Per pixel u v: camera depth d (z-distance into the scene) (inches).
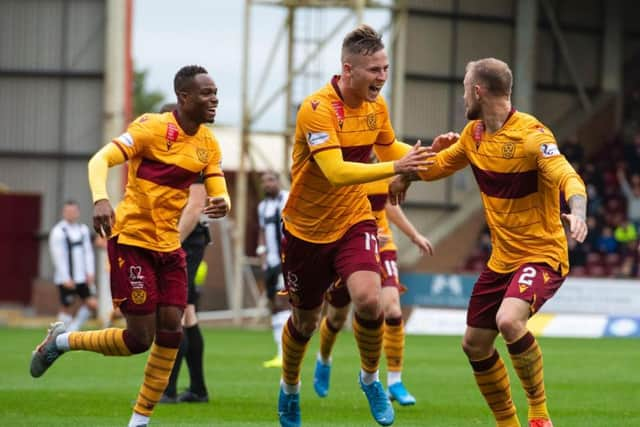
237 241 2140.7
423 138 2263.8
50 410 709.3
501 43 2313.0
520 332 514.6
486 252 2203.5
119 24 2063.2
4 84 2133.4
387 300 753.6
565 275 538.3
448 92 2276.1
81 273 1567.4
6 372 998.4
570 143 2289.6
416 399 805.2
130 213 564.1
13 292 2158.0
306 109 544.1
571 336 1866.4
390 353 761.0
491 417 692.1
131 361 1122.0
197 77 565.9
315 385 781.9
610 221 2213.3
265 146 2477.9
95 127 2124.8
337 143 539.5
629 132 2471.7
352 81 541.3
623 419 693.3
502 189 535.2
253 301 2224.4
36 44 2123.5
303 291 569.6
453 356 1283.2
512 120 534.0
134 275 561.3
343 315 748.6
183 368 1055.0
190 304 752.3
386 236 761.6
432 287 2025.1
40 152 2135.8
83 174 2133.4
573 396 844.6
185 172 569.0
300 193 556.7
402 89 2164.1
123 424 636.1
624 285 1955.0
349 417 685.9
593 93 2466.8
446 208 2279.8
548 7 2386.8
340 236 555.5
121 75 2070.6
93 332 579.8
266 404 756.0
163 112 660.7
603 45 2461.9
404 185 583.2
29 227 2149.4
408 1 2228.1
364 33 542.6
